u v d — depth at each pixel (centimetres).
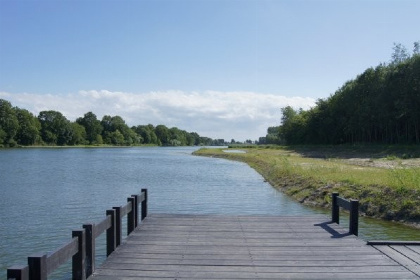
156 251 825
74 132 14550
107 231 826
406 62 6012
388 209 1549
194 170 4241
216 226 1072
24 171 4022
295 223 1114
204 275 679
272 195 2264
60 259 555
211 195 2281
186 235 969
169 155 8656
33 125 12825
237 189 2556
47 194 2350
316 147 8150
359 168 2872
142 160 6394
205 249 844
